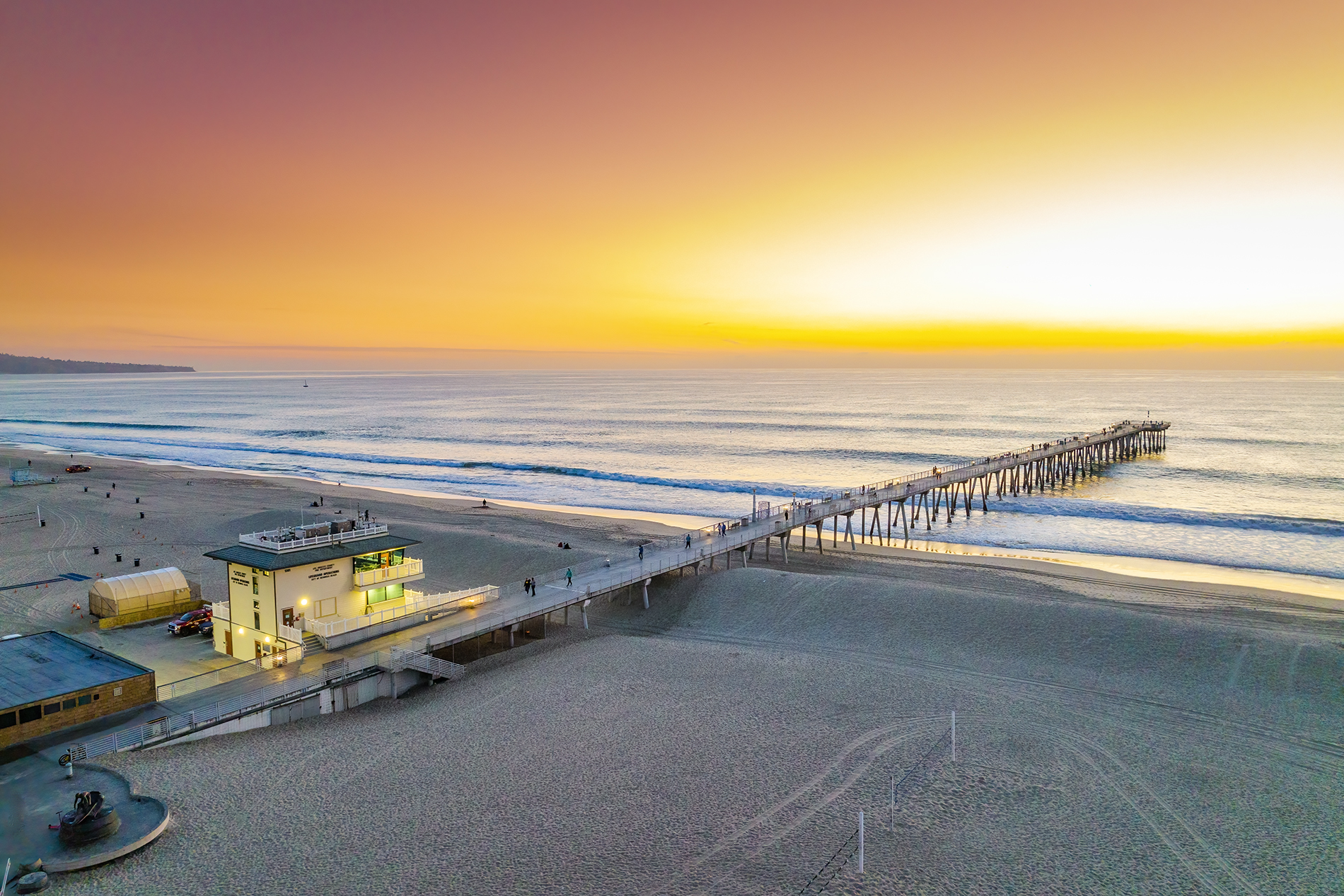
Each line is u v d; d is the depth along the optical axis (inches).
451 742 1144.2
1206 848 885.8
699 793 997.8
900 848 881.5
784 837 901.8
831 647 1558.8
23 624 1684.3
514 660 1517.0
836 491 3838.6
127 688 1165.1
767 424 7337.6
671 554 2048.5
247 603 1443.2
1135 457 4603.8
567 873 831.1
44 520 2849.4
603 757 1095.6
